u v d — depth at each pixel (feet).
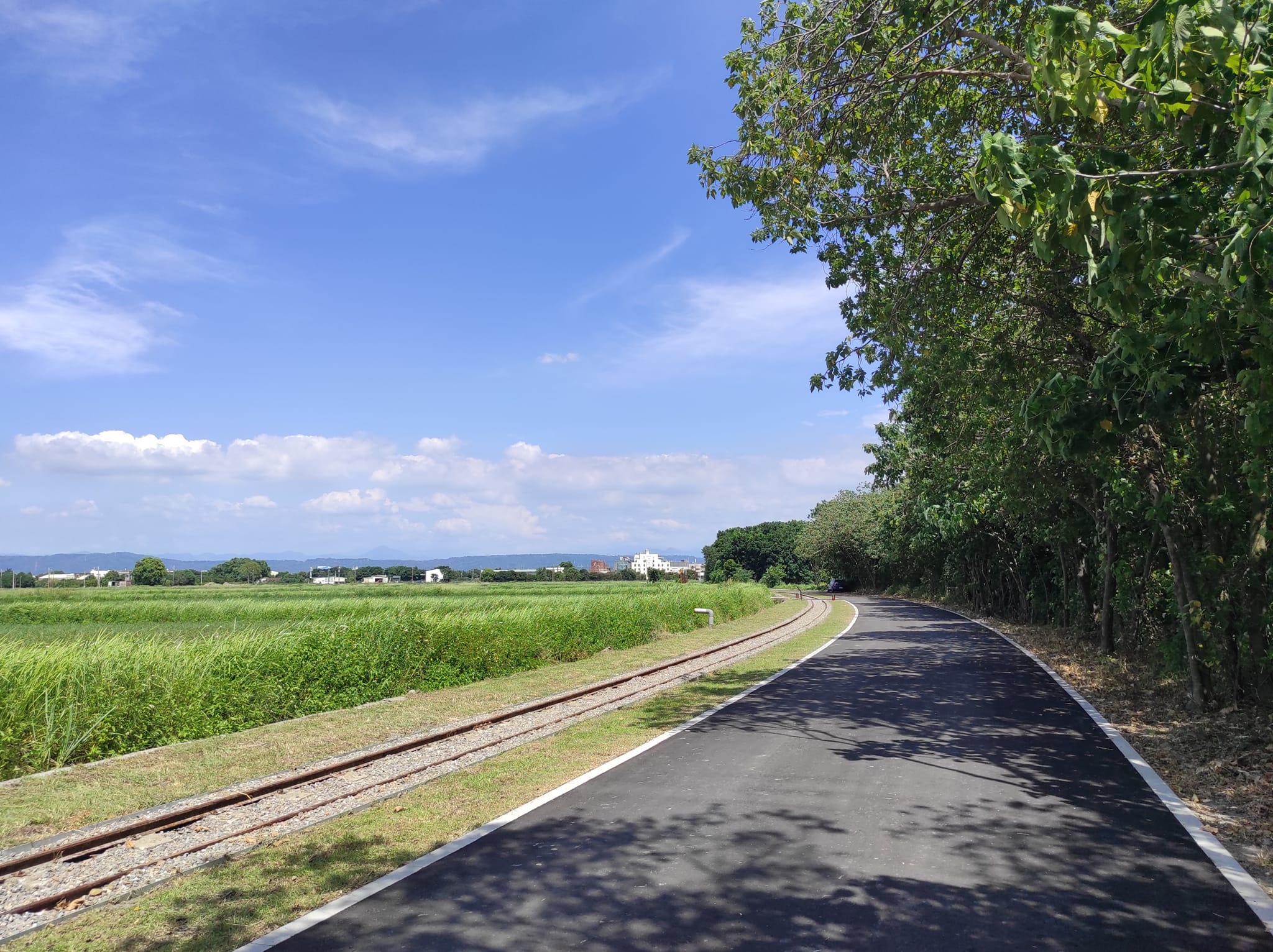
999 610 128.26
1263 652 35.40
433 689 52.54
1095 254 22.88
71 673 33.96
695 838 20.38
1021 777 26.32
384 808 24.93
